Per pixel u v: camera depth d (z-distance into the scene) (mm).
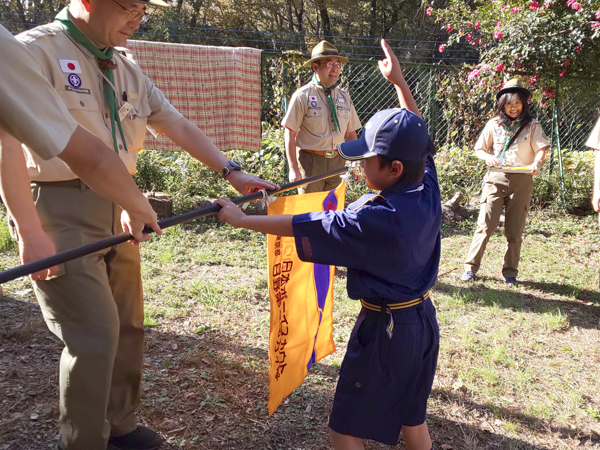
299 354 2770
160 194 6867
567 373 3617
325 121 4914
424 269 2203
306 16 30234
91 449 2084
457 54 21625
